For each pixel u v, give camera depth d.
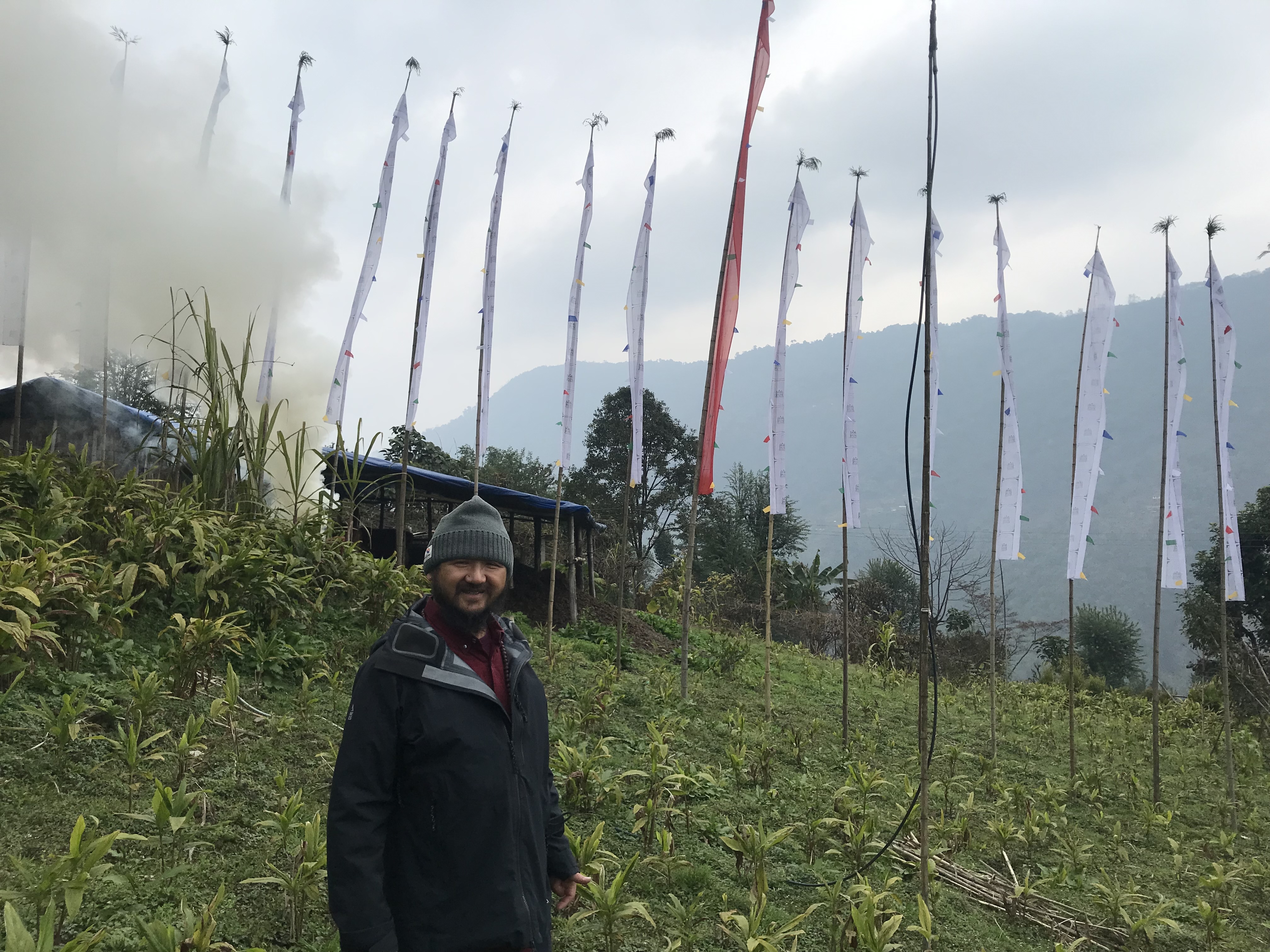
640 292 11.97
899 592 32.06
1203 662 31.31
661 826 6.24
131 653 6.03
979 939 5.84
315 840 3.70
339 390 11.11
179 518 7.27
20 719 4.70
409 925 2.18
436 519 19.48
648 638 15.48
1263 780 13.81
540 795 2.46
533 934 2.26
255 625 7.33
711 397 10.83
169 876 3.51
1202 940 6.60
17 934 2.37
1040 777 11.70
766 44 10.70
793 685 15.09
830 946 5.07
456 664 2.30
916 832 7.43
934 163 5.61
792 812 7.45
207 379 8.85
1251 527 31.00
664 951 4.37
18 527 6.27
